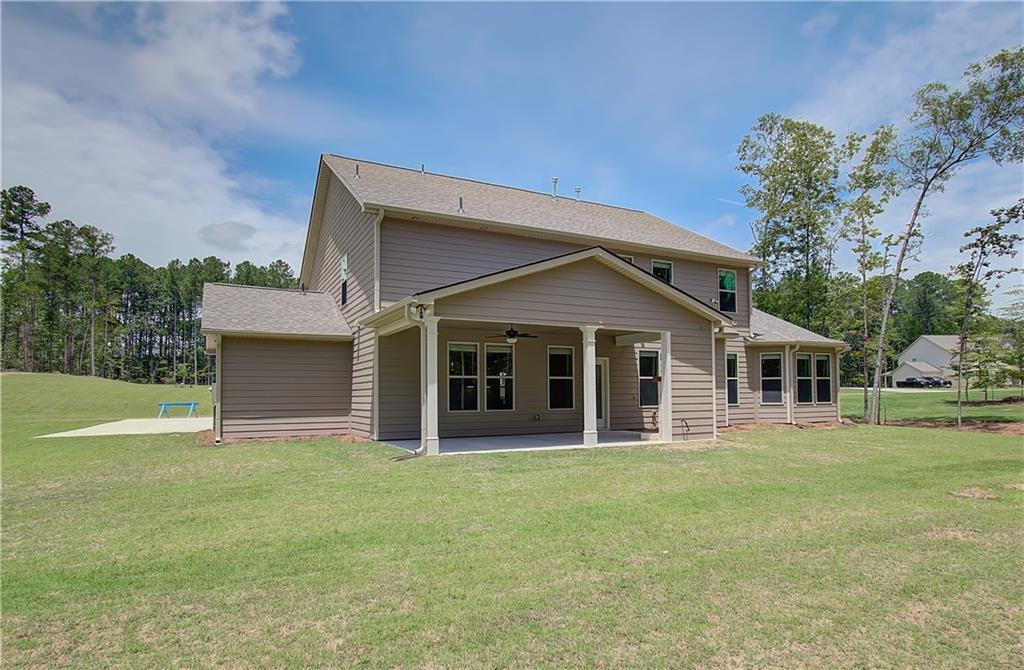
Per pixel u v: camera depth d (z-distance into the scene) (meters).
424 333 10.05
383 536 4.96
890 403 30.28
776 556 4.47
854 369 56.72
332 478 7.68
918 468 8.72
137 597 3.67
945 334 63.03
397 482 7.37
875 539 4.94
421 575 4.04
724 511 5.89
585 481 7.46
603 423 15.20
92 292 55.75
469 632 3.18
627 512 5.82
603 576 4.03
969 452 10.75
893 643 3.09
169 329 69.81
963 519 5.62
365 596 3.68
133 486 7.21
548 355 14.68
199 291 70.00
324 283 17.34
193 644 3.05
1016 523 5.48
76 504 6.22
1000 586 3.90
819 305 25.94
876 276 21.70
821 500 6.43
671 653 2.96
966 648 3.04
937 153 19.23
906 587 3.87
